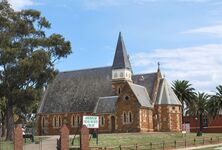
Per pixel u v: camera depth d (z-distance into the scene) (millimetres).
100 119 111625
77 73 124312
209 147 71312
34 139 86750
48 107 121938
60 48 87750
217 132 131750
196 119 136000
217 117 132125
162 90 113500
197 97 127625
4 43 81625
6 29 83312
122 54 117062
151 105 111000
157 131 110125
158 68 116375
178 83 126750
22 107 91062
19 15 85750
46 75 86312
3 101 104625
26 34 85062
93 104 116375
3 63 81812
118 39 118875
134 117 104500
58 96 122562
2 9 83812
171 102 111188
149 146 67688
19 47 83438
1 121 121438
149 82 115062
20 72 81875
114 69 116500
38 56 82062
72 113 118062
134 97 104938
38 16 87062
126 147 65250
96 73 121625
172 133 98375
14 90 83250
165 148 68188
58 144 57969
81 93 120125
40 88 87000
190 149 67562
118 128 106250
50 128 120500
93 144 69188
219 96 121188
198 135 93500
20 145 52375
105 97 115438
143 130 105125
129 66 117312
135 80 117688
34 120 137875
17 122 139000
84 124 62469
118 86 115312
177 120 111312
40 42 85188
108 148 62188
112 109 110875
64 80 124562
